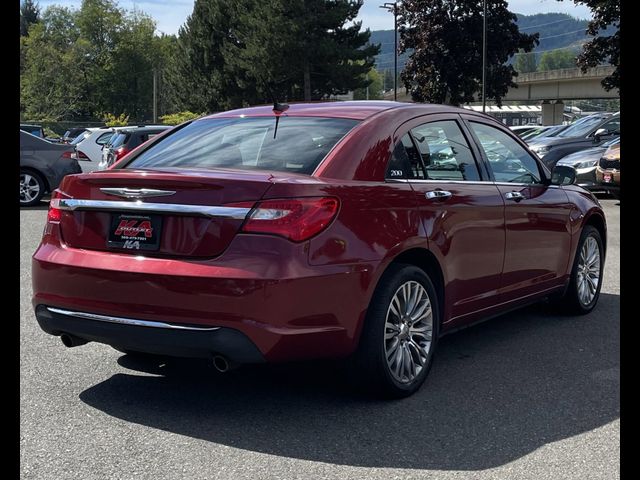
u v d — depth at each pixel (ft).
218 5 191.83
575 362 16.24
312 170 13.03
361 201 12.81
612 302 22.39
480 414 13.03
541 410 13.25
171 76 216.74
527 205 17.39
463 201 15.17
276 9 161.48
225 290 11.58
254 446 11.55
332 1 163.94
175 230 12.16
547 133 71.15
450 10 158.92
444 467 10.85
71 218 13.20
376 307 12.98
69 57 244.42
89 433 12.02
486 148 16.90
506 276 16.80
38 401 13.48
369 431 12.19
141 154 15.31
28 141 49.80
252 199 11.88
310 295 11.88
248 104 191.31
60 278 12.87
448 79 158.10
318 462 10.98
